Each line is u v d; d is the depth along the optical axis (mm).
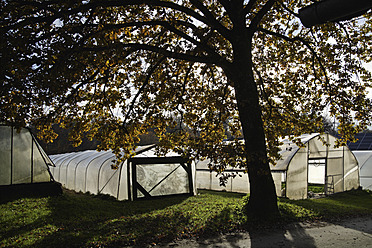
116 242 7039
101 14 9641
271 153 9828
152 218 9680
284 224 8922
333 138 18656
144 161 15703
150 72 10359
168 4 9164
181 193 16562
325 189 18172
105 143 10797
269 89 12367
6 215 9469
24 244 6766
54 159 27547
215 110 12086
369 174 20594
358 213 11258
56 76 7949
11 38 7246
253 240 7348
